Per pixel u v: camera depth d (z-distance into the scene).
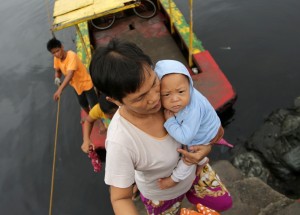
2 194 5.98
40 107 7.55
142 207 4.37
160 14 9.34
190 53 6.90
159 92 1.74
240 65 7.30
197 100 2.01
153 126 1.90
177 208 2.61
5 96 8.04
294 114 5.71
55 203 5.64
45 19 10.38
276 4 8.63
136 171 2.21
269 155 5.38
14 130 7.14
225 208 2.76
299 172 5.09
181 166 2.08
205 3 9.39
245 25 8.30
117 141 1.80
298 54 7.21
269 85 6.74
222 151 5.82
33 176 6.17
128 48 1.58
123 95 1.61
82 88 5.78
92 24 9.45
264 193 4.16
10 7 11.34
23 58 9.09
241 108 6.45
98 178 5.87
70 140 6.66
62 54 5.40
